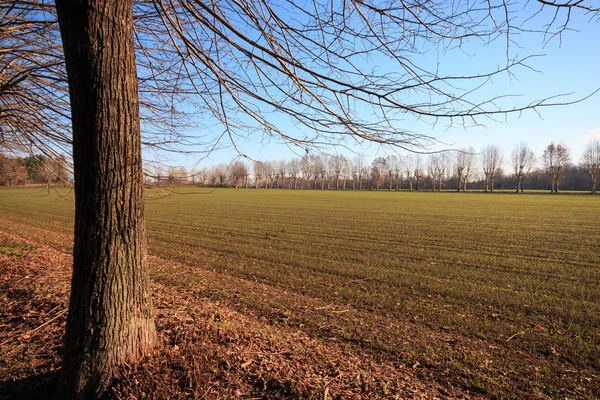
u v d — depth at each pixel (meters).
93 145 2.95
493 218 26.75
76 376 3.11
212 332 4.43
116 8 2.90
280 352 4.36
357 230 20.34
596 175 81.88
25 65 6.06
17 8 4.77
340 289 8.77
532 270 10.96
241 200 50.47
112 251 3.13
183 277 9.62
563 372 4.77
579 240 16.83
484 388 4.32
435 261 12.28
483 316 6.94
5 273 8.26
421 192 87.81
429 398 3.90
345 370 4.16
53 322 5.24
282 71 3.45
